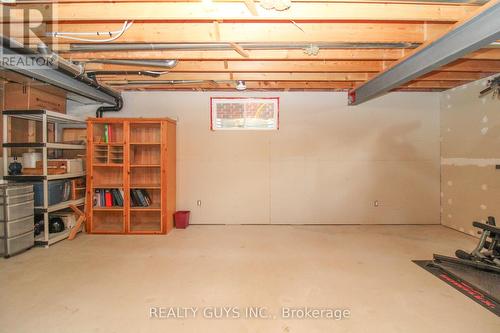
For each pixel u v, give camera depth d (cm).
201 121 478
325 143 481
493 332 190
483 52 302
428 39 259
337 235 416
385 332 190
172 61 326
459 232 434
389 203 483
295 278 270
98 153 434
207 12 224
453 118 452
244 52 293
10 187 319
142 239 395
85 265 300
